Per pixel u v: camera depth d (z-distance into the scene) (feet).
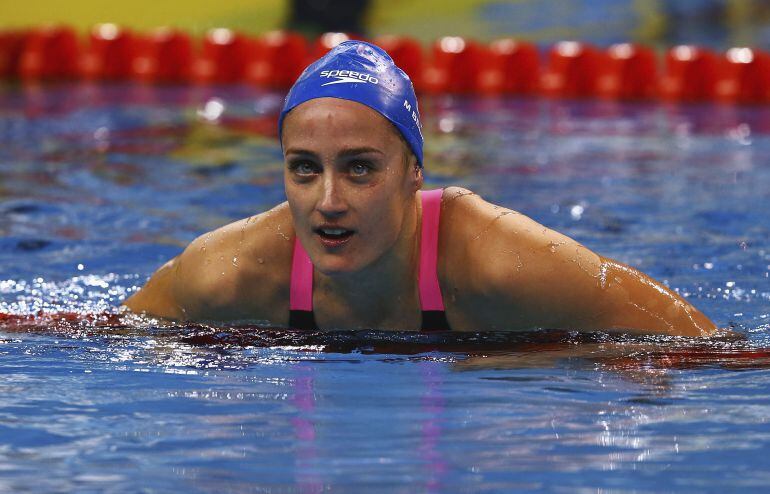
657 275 47.80
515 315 34.91
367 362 33.40
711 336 35.86
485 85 129.59
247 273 36.32
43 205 63.62
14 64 139.23
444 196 35.78
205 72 137.39
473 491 22.88
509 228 34.86
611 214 61.62
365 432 26.86
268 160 80.18
